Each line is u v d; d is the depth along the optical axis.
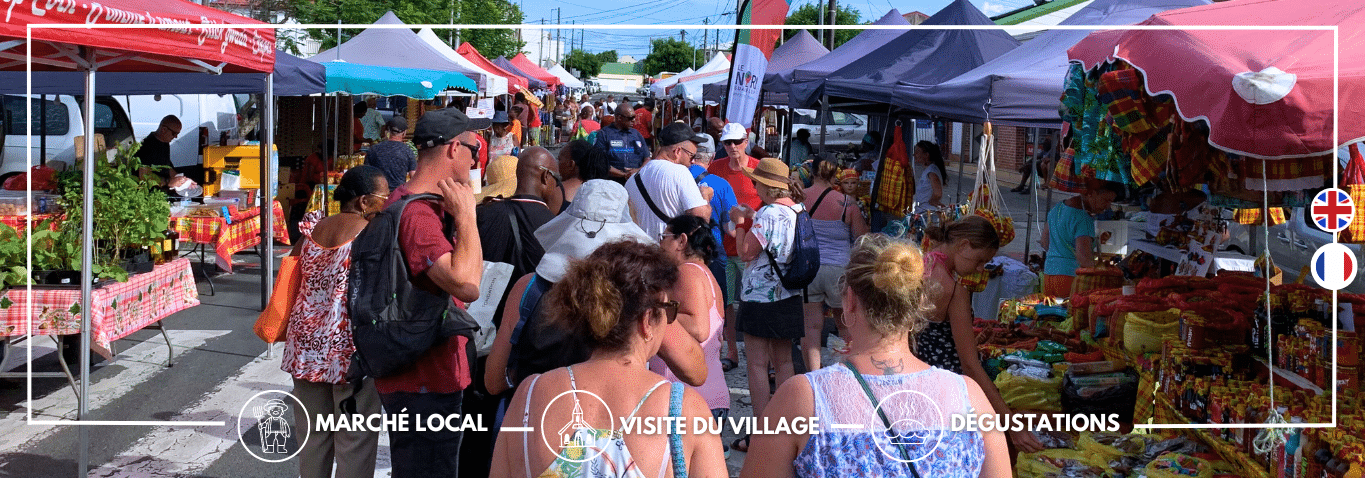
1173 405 4.35
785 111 19.17
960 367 4.13
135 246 6.68
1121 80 4.14
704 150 9.58
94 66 5.05
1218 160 3.96
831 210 6.55
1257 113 2.98
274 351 7.78
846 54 14.62
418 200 3.82
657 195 5.98
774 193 5.75
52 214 6.88
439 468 3.96
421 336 3.72
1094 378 4.77
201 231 9.56
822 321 6.45
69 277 5.92
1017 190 20.39
